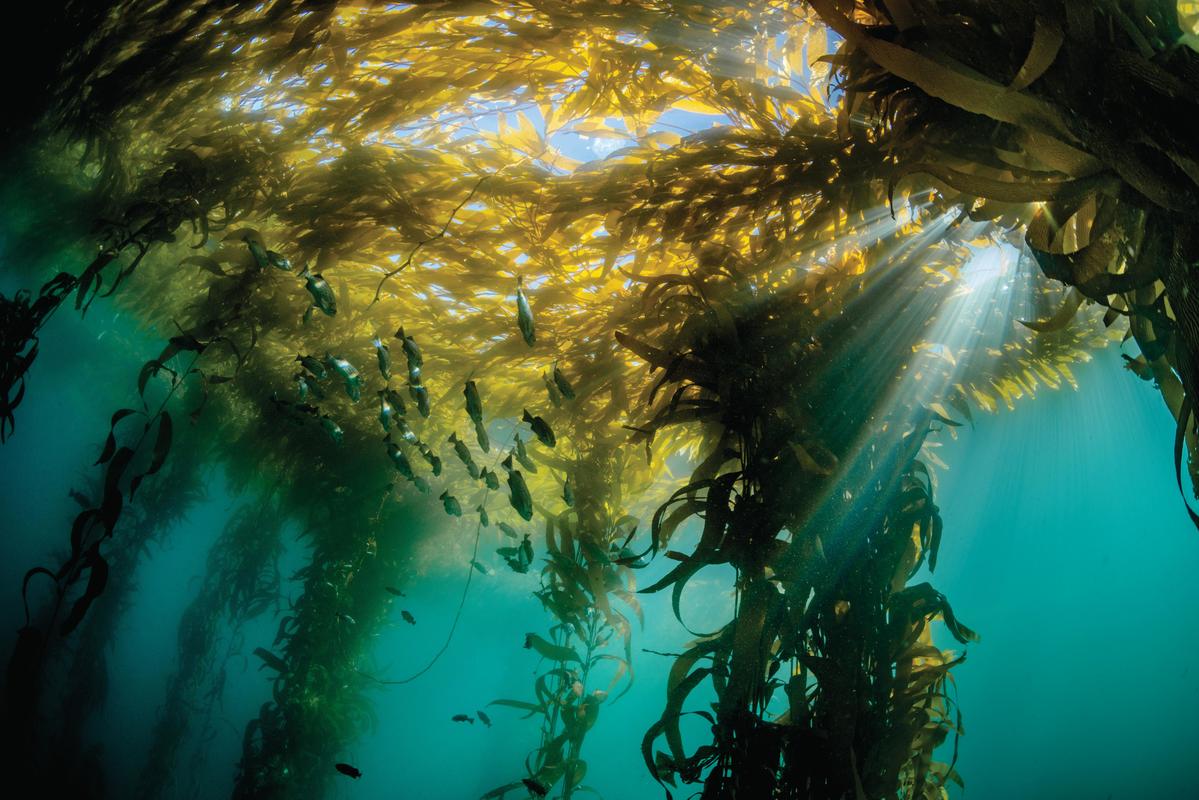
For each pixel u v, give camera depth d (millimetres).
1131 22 1444
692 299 3129
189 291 6254
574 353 4363
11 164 4535
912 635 2846
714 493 2885
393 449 4426
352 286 4852
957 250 3088
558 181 3248
